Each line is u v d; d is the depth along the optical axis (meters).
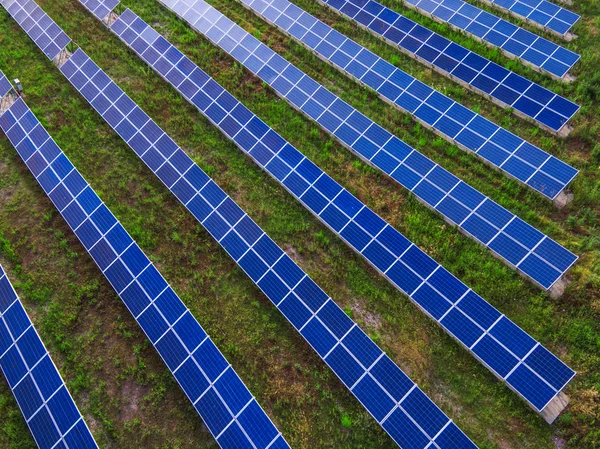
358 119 25.50
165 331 19.75
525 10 30.08
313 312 19.72
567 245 21.03
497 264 20.78
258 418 17.52
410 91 26.55
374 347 18.58
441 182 22.66
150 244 23.06
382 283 21.05
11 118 27.23
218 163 25.52
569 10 30.02
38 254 23.14
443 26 30.61
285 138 26.09
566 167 22.05
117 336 20.62
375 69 27.91
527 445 17.20
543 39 27.89
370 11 31.55
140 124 26.30
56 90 29.42
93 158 26.17
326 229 22.80
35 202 24.80
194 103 27.48
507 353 18.02
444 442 16.53
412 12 31.97
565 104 24.67
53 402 18.20
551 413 17.30
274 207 23.72
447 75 27.91
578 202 22.00
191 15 32.44
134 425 18.59
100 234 22.52
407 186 23.02
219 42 30.62
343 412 18.34
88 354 20.27
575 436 16.94
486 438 17.50
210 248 22.69
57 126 27.67
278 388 19.08
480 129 24.34
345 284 21.31
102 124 27.47
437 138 25.25
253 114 26.09
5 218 24.34
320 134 26.03
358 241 21.53
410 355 19.31
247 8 33.56
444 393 18.47
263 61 29.05
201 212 23.05
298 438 18.06
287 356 19.81
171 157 24.83
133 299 20.67
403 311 20.30
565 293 19.67
